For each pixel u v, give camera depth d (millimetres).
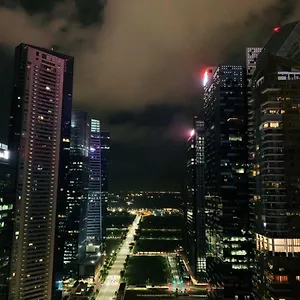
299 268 162500
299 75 179125
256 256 186500
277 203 169000
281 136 174500
